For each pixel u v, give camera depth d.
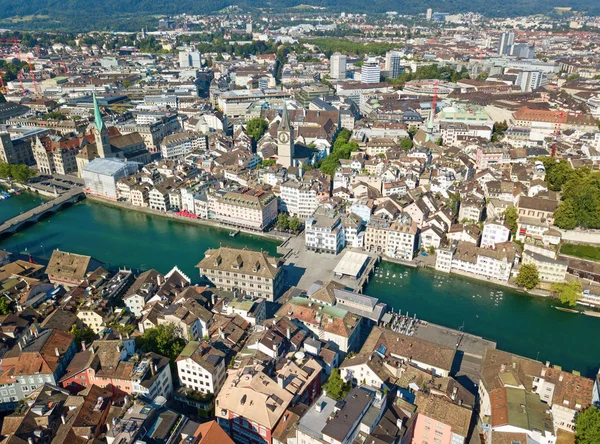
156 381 177.75
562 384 183.50
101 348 186.25
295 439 157.00
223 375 192.38
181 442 149.88
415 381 184.62
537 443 157.62
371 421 156.88
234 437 173.00
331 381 181.38
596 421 161.12
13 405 183.12
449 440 162.38
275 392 171.25
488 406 178.50
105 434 157.12
